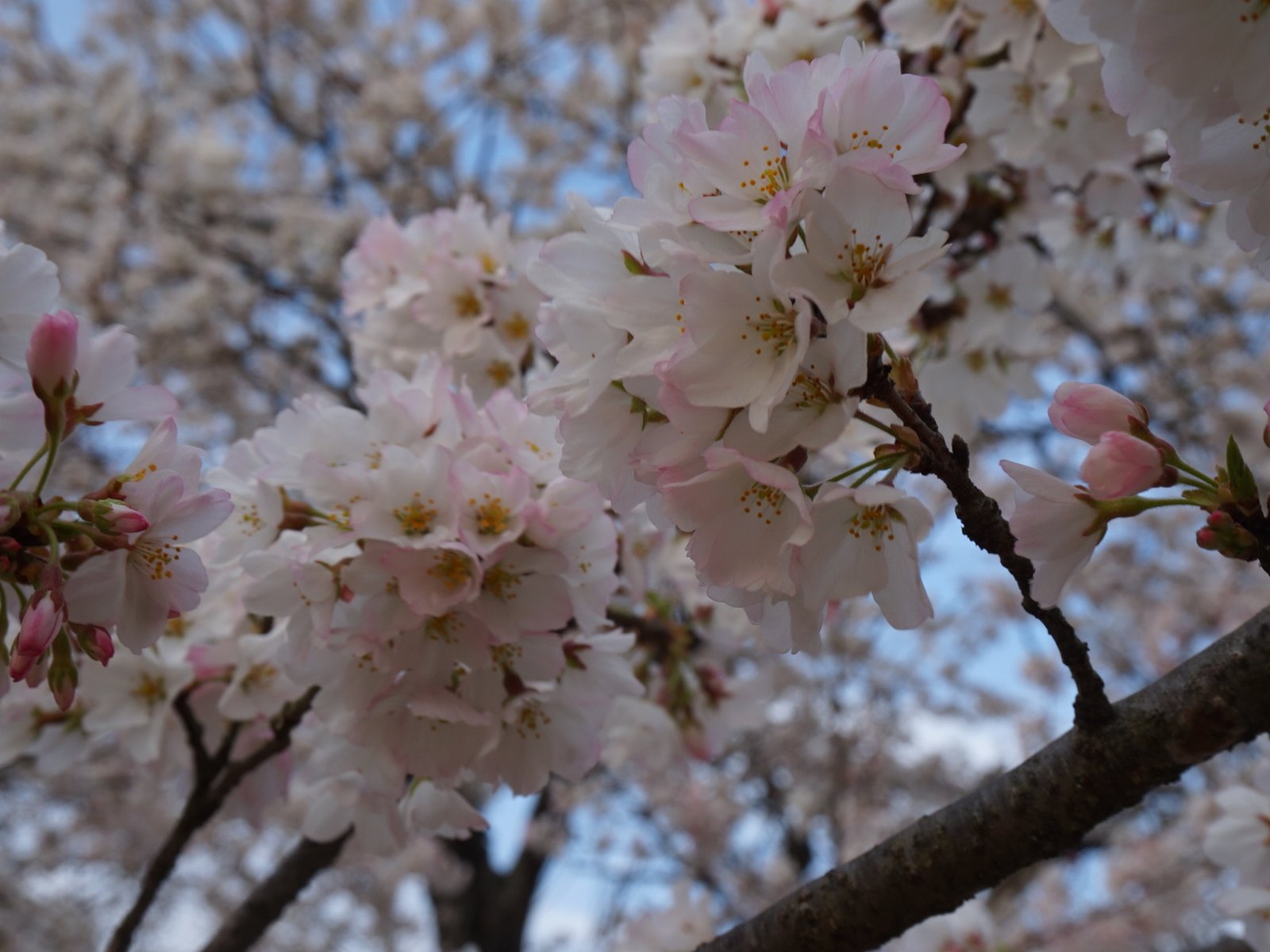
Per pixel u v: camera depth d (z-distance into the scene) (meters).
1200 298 1.31
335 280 1.50
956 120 0.51
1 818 1.39
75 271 1.45
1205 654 0.28
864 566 0.25
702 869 1.38
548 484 0.32
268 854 1.49
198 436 1.54
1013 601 1.46
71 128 1.52
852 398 0.23
